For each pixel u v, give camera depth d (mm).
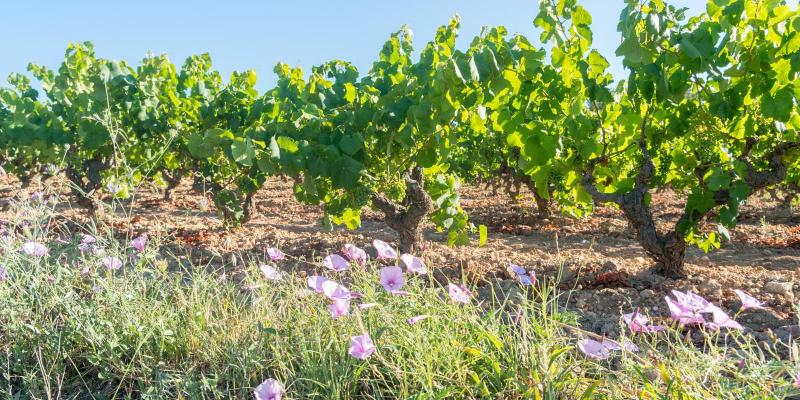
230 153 3982
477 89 3578
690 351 1651
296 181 4422
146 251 2613
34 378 2023
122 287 2428
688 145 4465
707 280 3840
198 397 1832
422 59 4180
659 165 4801
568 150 4320
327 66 5762
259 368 2012
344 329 2070
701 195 4254
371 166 4332
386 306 2100
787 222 8805
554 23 3551
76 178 7566
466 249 5949
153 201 11516
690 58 3301
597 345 1579
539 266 4551
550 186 8570
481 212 10211
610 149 4363
